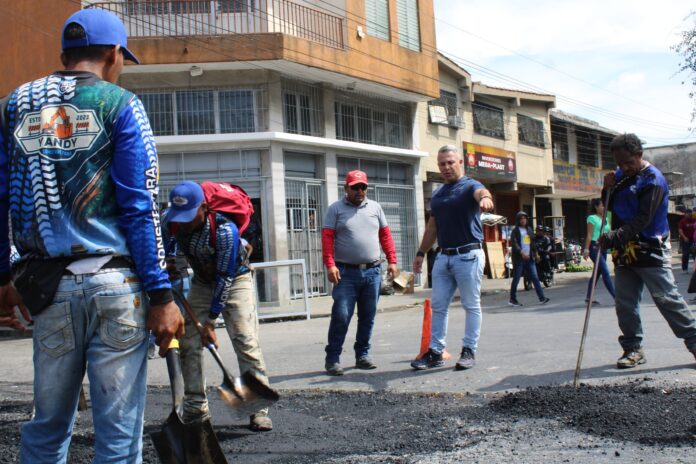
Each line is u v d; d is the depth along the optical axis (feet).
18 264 8.50
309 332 36.76
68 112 8.34
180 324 8.57
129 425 8.30
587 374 18.86
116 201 8.39
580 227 121.49
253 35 53.06
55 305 8.20
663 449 12.35
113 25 9.02
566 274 85.20
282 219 55.47
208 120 54.65
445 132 77.46
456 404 16.93
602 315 34.12
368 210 22.63
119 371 8.24
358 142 64.03
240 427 16.24
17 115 8.52
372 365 22.70
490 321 36.06
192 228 15.30
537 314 38.17
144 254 8.29
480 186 21.01
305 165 59.21
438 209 21.68
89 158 8.25
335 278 21.97
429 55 69.36
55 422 8.44
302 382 21.09
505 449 13.05
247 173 55.06
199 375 15.84
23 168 8.35
